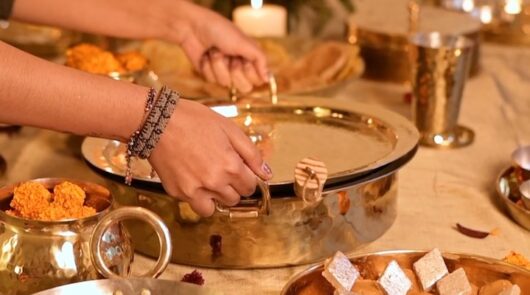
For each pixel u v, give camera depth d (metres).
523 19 1.98
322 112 1.27
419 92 1.43
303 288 0.95
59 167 1.34
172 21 1.37
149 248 1.09
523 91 1.73
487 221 1.20
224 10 1.90
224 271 1.07
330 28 2.15
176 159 0.96
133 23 1.36
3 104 0.91
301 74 1.58
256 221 1.04
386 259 0.99
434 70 1.41
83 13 1.33
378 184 1.11
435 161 1.38
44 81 0.92
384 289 0.94
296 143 1.19
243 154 0.97
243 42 1.36
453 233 1.17
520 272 0.95
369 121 1.23
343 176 1.05
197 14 1.36
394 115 1.24
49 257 0.94
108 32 1.35
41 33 1.75
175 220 1.06
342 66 1.58
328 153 1.16
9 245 0.95
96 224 0.93
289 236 1.06
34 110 0.92
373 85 1.71
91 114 0.94
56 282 0.94
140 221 1.08
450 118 1.44
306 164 0.99
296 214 1.05
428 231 1.17
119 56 1.43
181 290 0.89
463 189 1.29
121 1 1.35
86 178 1.31
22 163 1.35
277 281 1.05
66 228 0.94
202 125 0.95
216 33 1.35
